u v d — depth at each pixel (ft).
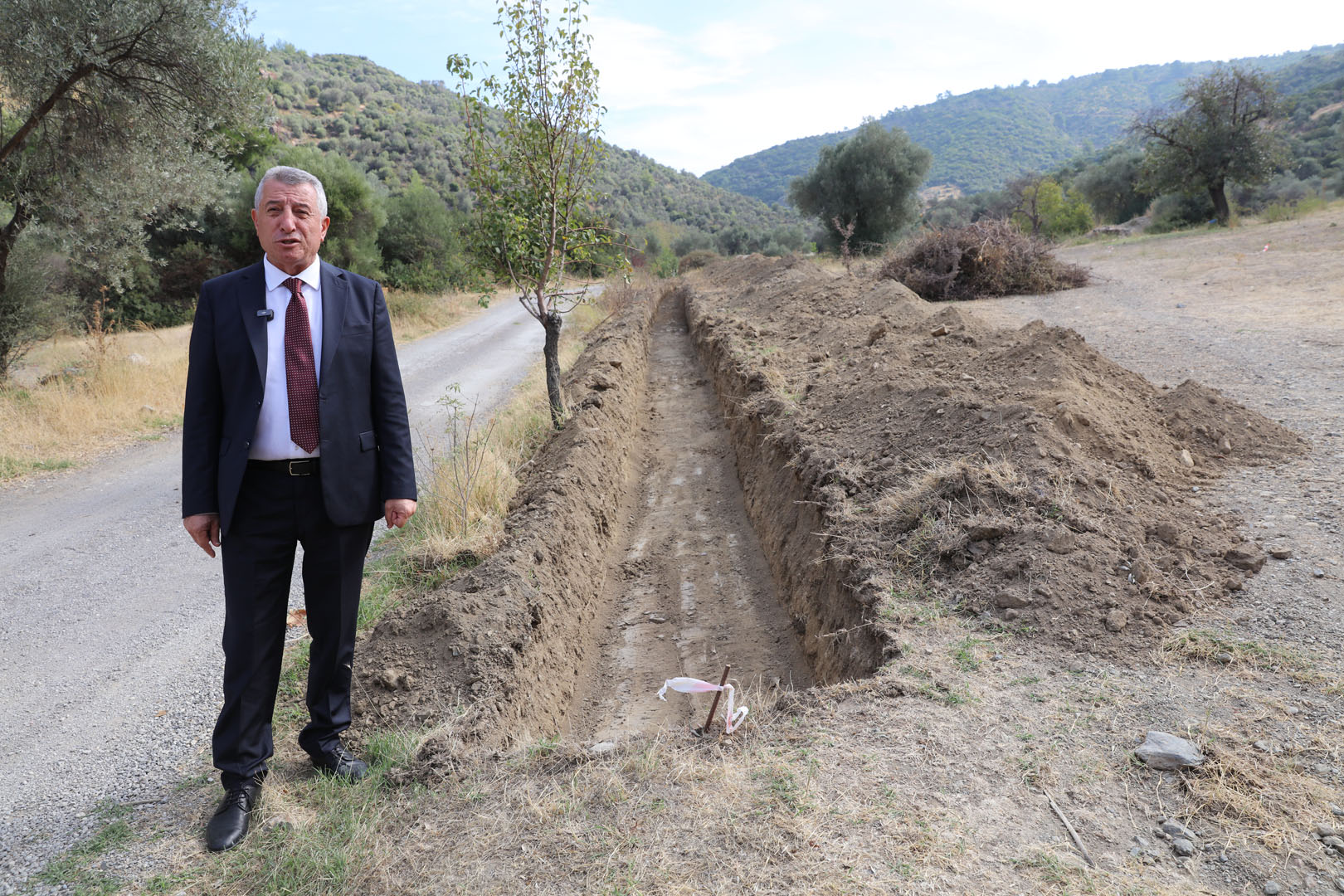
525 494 19.93
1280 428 18.21
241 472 8.39
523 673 12.59
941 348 24.29
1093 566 12.30
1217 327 30.86
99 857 8.55
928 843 7.43
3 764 10.94
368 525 9.29
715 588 19.99
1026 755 8.78
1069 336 20.57
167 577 18.37
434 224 113.39
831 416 21.62
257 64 40.04
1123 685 10.05
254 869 8.05
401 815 8.66
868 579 13.33
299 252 8.60
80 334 51.98
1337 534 13.26
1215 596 11.92
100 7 33.63
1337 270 41.34
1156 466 15.93
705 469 28.66
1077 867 7.11
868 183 98.89
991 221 52.42
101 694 12.98
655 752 9.25
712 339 40.73
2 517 23.50
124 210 39.93
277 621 9.02
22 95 35.37
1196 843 7.38
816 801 8.11
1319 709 9.17
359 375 8.99
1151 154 93.56
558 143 24.48
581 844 7.80
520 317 79.20
